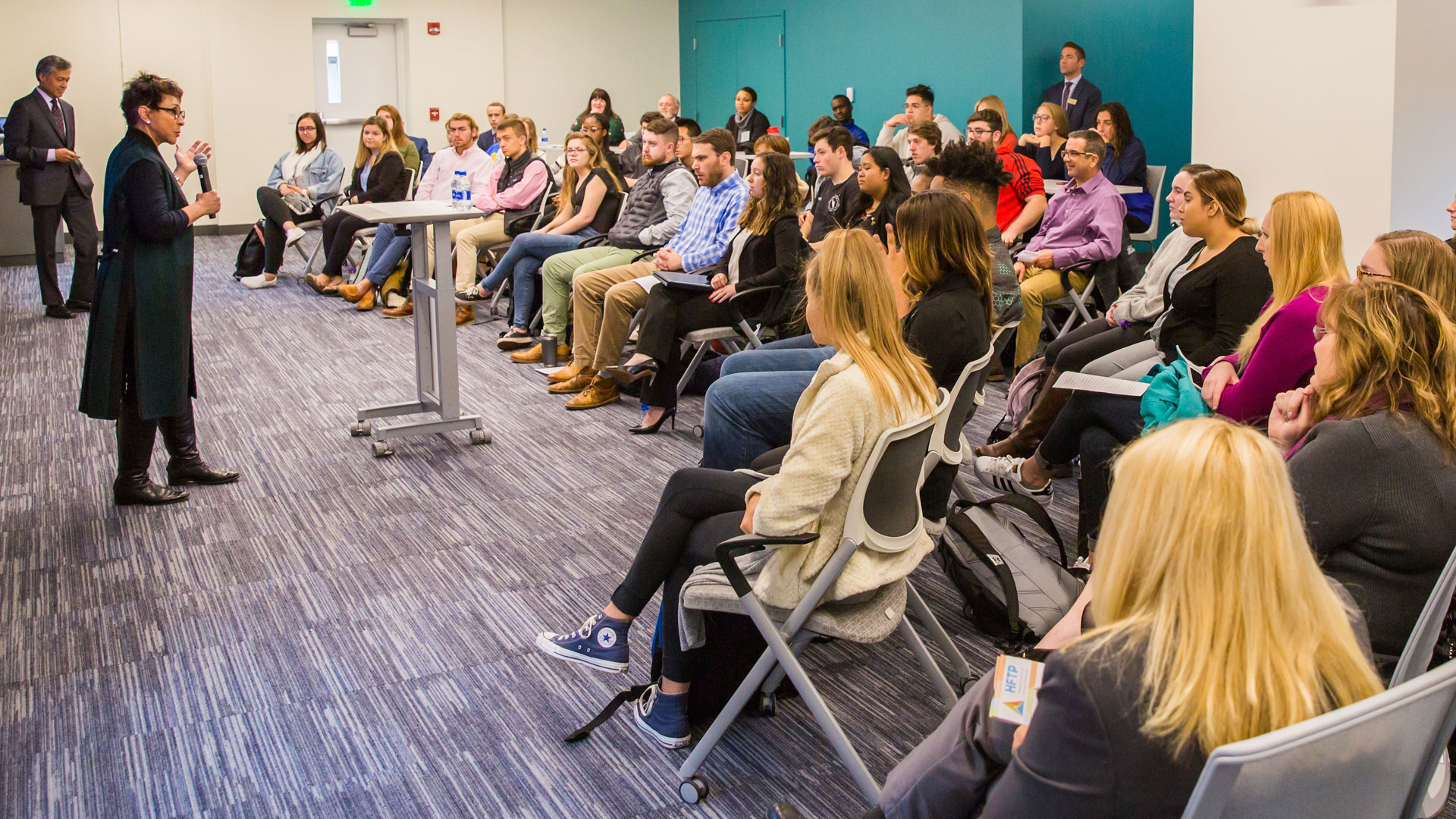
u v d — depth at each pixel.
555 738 2.46
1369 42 5.93
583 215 6.42
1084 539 3.27
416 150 8.52
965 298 2.75
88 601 3.13
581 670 2.75
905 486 2.12
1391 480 1.76
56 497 3.96
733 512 2.36
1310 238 2.75
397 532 3.64
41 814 2.19
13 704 2.59
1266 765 1.03
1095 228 5.25
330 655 2.83
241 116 11.50
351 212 4.34
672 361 4.66
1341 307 1.92
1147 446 1.15
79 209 7.27
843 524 2.08
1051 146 7.42
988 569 2.86
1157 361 3.50
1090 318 5.55
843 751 2.04
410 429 4.47
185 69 11.23
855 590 2.06
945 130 8.56
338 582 3.26
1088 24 8.86
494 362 6.07
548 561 3.41
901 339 2.14
